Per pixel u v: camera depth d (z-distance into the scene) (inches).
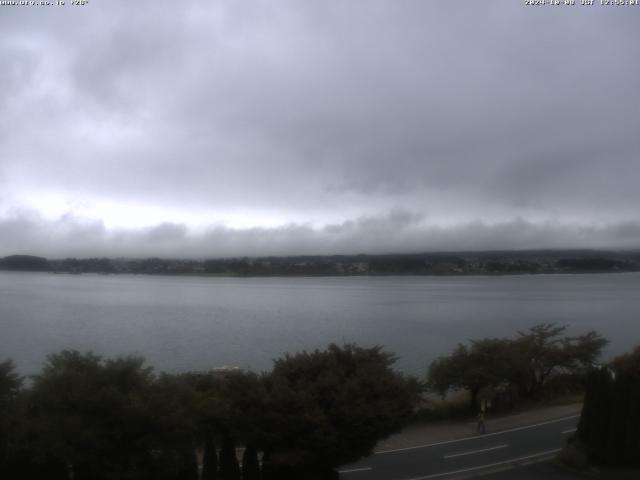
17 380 856.9
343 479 984.3
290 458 847.1
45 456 768.9
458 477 993.5
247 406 885.8
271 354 3100.4
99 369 829.2
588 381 1074.7
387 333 4092.0
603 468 1026.1
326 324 4717.0
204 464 887.1
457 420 1413.6
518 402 1566.2
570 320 5142.7
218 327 4453.7
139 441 771.4
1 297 7628.0
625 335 4033.0
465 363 1498.5
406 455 1130.0
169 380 867.4
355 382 924.0
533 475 1000.9
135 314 5511.8
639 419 1032.2
